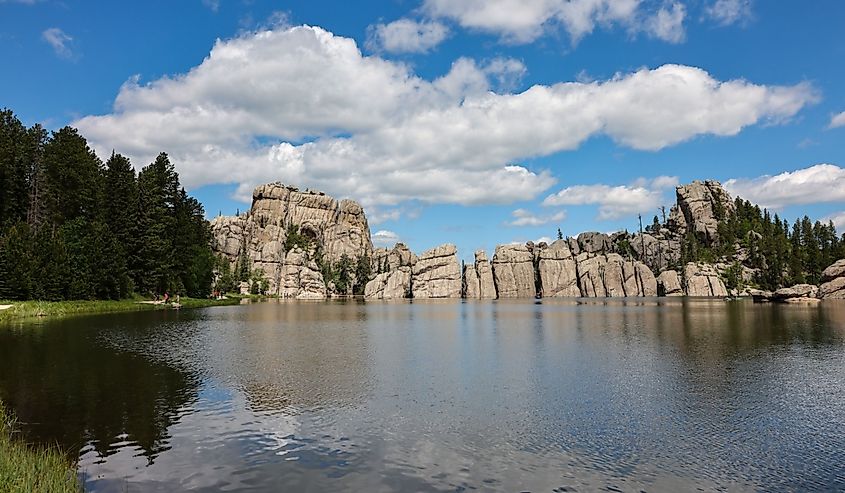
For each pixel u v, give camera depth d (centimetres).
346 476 1720
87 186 10688
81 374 3275
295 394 2856
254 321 7888
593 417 2458
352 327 7138
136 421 2291
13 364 3581
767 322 7750
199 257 14462
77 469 1738
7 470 1520
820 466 1875
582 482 1708
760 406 2681
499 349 4750
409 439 2111
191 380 3167
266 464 1814
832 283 15962
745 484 1720
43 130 10425
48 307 7794
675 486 1694
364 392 2916
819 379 3347
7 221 9406
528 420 2394
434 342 5297
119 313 8475
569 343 5244
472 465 1839
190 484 1631
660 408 2622
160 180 12656
